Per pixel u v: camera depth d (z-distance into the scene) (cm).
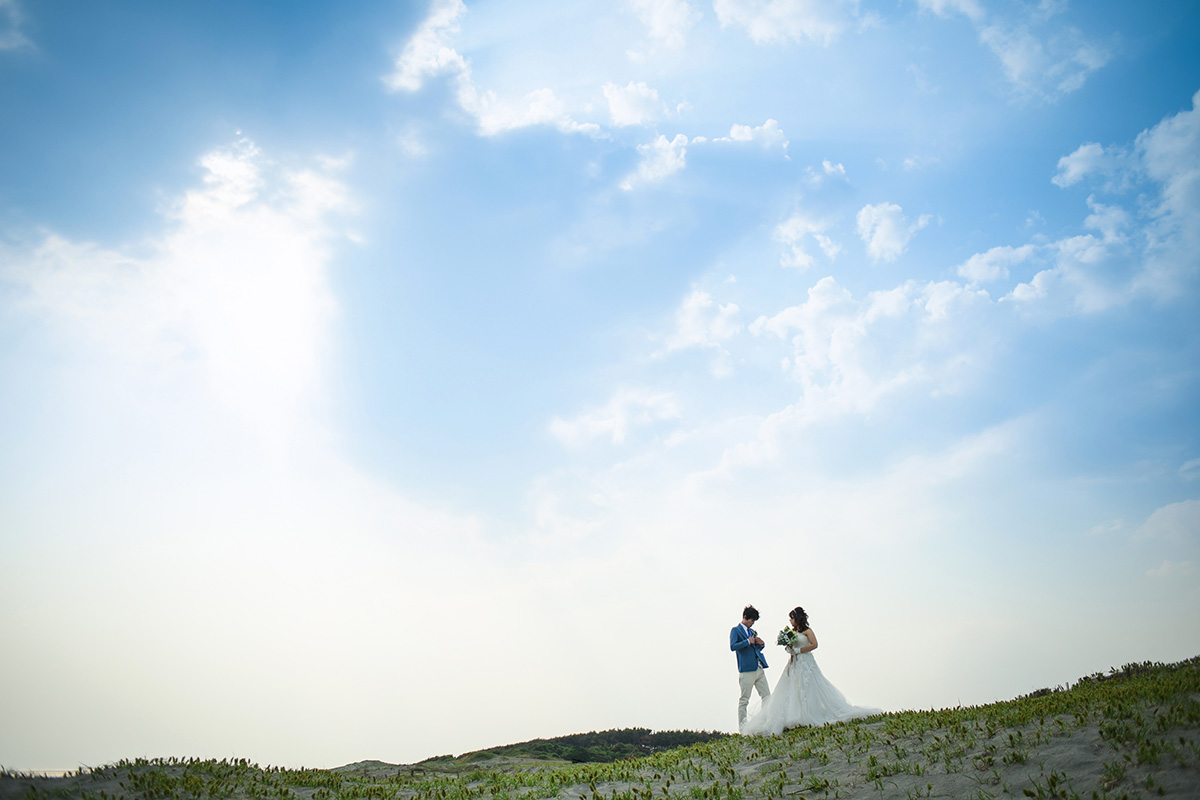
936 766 959
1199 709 866
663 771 1284
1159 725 870
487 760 1995
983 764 920
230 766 1322
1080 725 970
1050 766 858
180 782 1097
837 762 1092
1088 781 790
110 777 1119
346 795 1177
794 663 1563
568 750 2200
